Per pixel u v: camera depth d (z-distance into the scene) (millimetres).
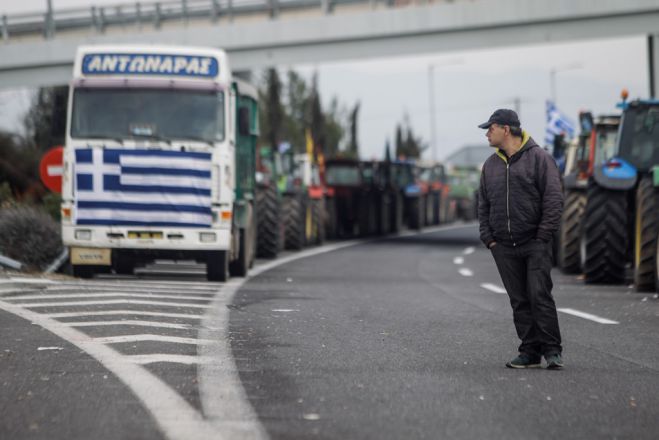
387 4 90062
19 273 32531
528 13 84000
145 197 33156
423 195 98562
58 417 12492
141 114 33375
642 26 81938
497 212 17234
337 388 14641
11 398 13617
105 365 16203
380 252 58000
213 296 28391
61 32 102250
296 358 17344
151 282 32906
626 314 25062
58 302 25266
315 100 117875
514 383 15344
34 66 102875
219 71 33906
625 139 33375
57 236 36562
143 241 33156
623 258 33719
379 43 90750
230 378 15297
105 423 12180
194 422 12273
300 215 56375
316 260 49188
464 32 87562
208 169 33312
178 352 17719
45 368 15898
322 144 117000
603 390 14852
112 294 27562
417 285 34750
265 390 14398
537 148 17188
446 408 13391
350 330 21328
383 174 82188
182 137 33344
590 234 33781
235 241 35906
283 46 94250
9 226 35625
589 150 39094
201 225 33281
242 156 37094
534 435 11930
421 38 89000
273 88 109062
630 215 34594
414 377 15688
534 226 17000
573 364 17297
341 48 92312
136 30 99250
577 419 12844
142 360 16734
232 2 95812
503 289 33219
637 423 12656
